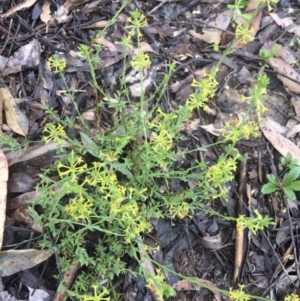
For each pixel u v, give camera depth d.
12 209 0.34
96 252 0.33
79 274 0.33
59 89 0.39
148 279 0.29
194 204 0.33
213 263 0.36
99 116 0.37
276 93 0.41
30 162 0.34
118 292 0.34
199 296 0.35
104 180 0.28
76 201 0.30
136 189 0.31
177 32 0.42
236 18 0.43
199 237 0.36
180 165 0.37
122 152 0.34
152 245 0.35
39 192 0.33
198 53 0.42
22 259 0.32
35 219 0.31
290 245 0.37
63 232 0.32
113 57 0.40
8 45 0.40
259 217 0.28
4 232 0.34
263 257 0.36
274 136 0.39
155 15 0.43
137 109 0.37
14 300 0.33
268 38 0.43
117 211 0.27
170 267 0.35
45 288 0.33
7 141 0.32
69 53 0.40
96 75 0.39
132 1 0.42
